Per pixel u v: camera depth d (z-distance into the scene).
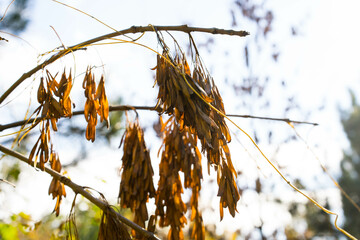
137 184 0.64
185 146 0.66
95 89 0.59
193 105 0.55
